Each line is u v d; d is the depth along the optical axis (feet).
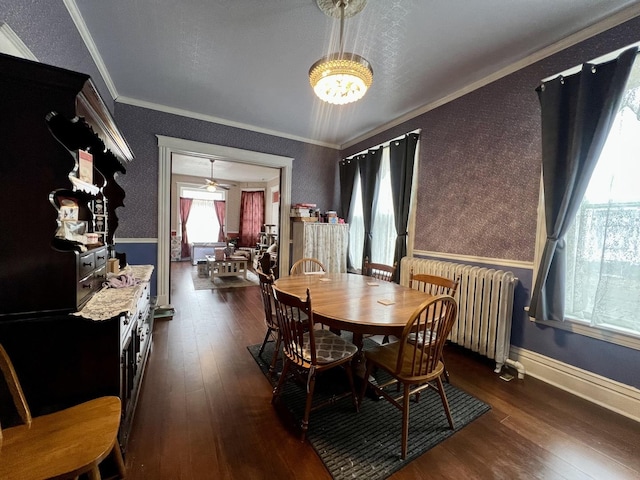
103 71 8.41
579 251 6.33
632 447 4.77
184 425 5.02
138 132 10.89
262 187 30.09
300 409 5.57
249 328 9.91
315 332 6.35
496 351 7.31
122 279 5.77
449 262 9.27
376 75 8.32
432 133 10.08
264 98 10.29
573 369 6.38
